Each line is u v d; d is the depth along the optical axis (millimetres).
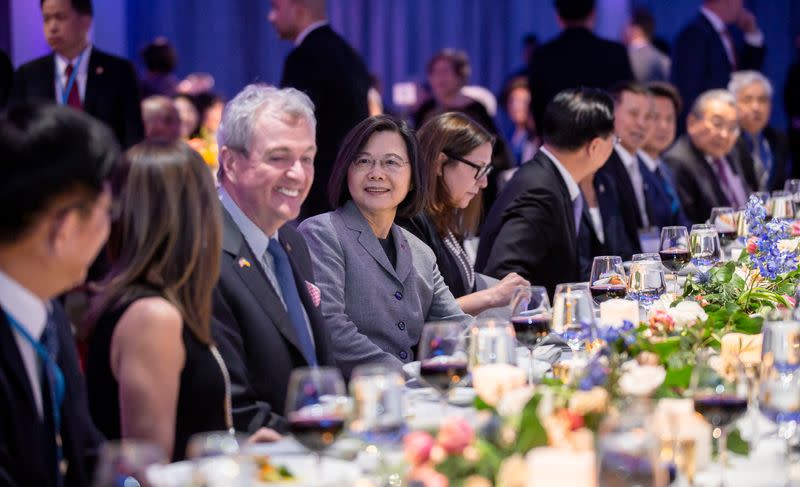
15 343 2277
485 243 5316
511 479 1996
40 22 8844
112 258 2791
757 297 3854
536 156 5414
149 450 1715
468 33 14578
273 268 3357
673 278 4297
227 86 13273
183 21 13094
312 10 7418
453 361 2746
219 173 3355
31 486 2277
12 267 2250
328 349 3402
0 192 2154
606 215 5934
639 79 10664
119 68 7391
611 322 3438
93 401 2730
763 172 8781
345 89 7363
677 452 2238
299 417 2277
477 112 8750
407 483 2008
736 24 11125
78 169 2188
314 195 7312
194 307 2756
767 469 2279
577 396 2256
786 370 2650
